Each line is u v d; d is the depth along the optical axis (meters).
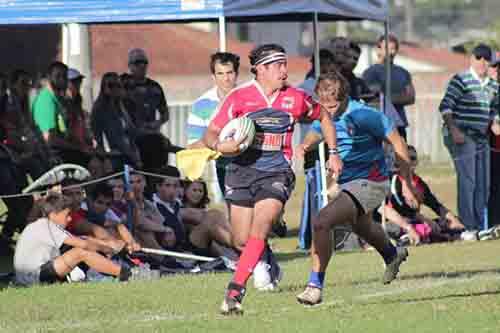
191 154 36.75
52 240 37.84
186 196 45.50
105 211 41.12
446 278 36.53
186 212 44.00
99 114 52.16
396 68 57.62
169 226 43.25
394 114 53.72
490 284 34.34
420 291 33.19
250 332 26.98
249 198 30.81
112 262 37.91
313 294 29.77
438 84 143.62
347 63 51.09
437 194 79.06
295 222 63.34
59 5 44.50
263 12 44.66
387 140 31.06
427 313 29.11
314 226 29.73
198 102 39.75
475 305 30.20
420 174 95.00
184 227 43.78
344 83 30.80
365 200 30.27
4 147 48.75
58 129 49.66
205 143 30.78
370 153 30.88
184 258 42.16
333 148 30.33
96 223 40.69
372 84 57.44
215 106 39.47
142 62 54.62
